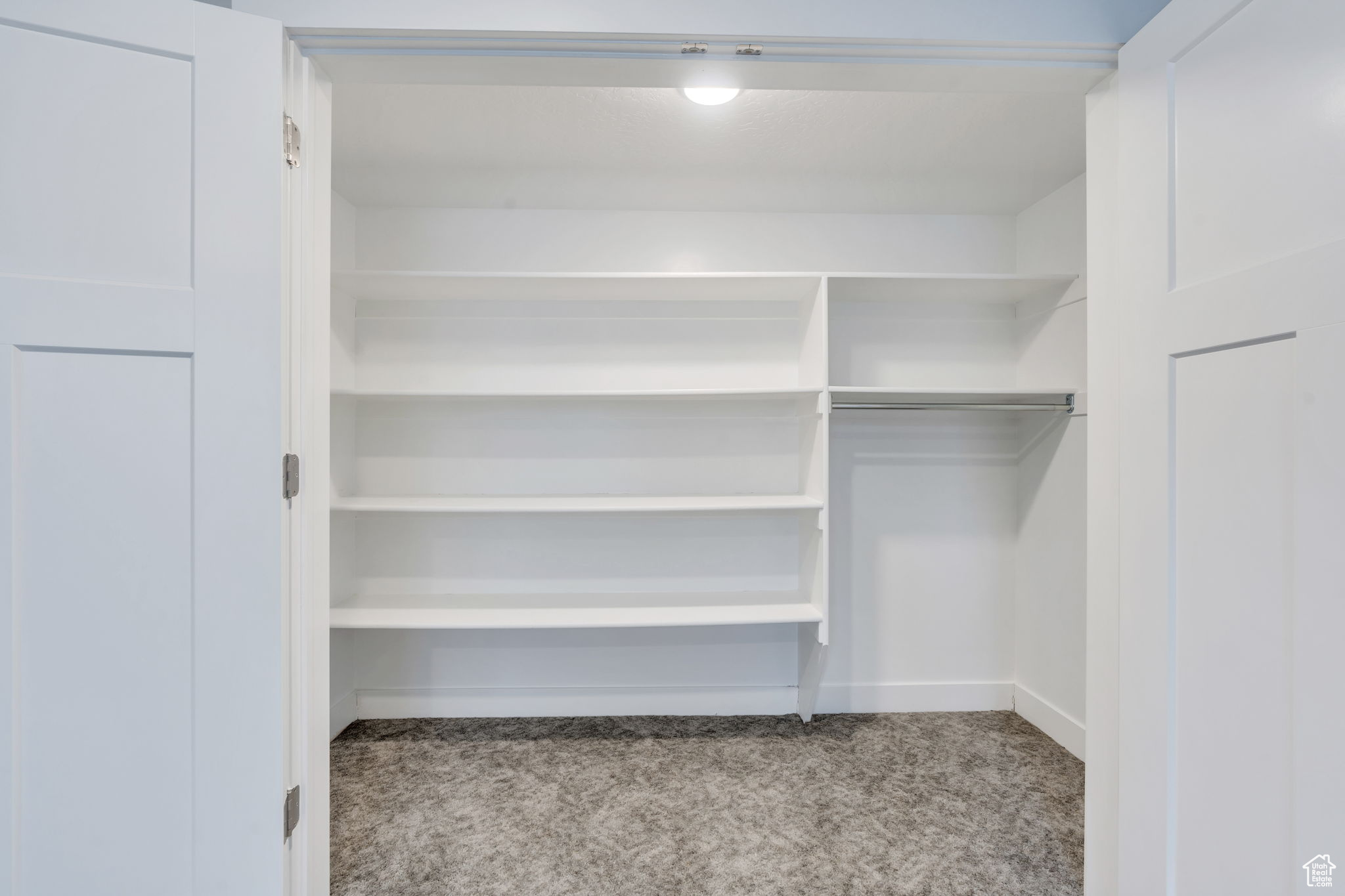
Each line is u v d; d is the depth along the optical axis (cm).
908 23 129
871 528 298
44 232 107
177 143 114
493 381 286
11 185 105
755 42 130
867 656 298
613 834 200
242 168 116
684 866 185
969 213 291
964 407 259
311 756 133
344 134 214
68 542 109
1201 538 109
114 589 111
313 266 133
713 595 287
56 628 108
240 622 117
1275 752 94
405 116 202
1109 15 132
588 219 288
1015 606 298
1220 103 105
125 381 111
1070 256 256
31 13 106
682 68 137
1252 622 99
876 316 295
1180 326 113
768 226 291
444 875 180
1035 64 136
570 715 292
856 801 220
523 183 257
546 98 192
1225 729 104
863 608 298
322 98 137
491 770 242
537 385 288
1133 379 125
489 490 288
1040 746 262
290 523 126
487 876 180
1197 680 109
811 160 235
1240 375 101
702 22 128
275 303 119
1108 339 138
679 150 227
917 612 299
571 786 230
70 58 108
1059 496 265
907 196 271
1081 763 247
